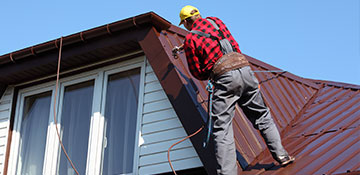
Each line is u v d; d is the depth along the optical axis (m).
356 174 5.11
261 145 6.55
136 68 7.51
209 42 5.80
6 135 8.18
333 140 6.26
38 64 7.74
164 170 6.71
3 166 7.98
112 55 7.54
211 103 5.57
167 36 7.12
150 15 6.75
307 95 8.81
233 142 5.55
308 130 7.02
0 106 8.44
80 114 7.77
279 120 7.48
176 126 6.84
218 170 5.48
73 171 7.48
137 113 7.24
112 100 7.55
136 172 6.89
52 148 7.75
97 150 7.34
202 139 6.09
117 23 6.98
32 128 8.16
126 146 7.21
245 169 6.00
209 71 5.84
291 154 6.14
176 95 6.43
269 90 8.09
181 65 6.85
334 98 8.44
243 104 5.84
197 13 6.29
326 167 5.45
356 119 6.89
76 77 7.94
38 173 7.80
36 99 8.33
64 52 7.54
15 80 8.29
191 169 6.56
